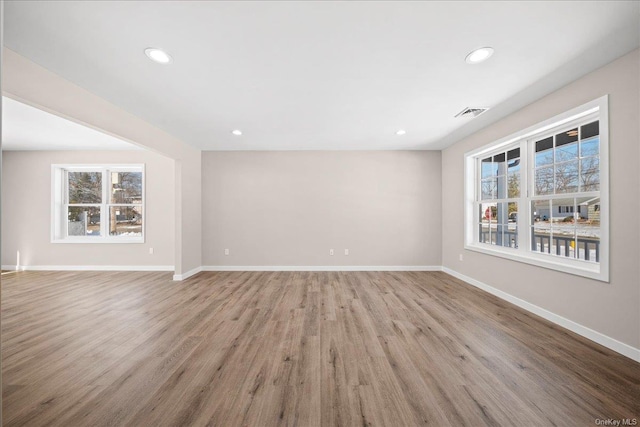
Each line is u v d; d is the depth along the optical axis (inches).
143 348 100.2
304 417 68.7
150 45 88.4
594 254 110.3
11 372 85.9
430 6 72.9
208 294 164.1
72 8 72.6
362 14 75.5
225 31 81.9
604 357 93.7
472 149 183.2
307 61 97.7
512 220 155.7
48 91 103.3
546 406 72.0
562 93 116.7
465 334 110.9
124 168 236.5
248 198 230.2
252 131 177.9
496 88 117.8
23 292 168.9
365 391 77.7
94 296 160.6
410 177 229.6
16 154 232.2
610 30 81.9
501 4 72.3
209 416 68.8
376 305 144.4
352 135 187.0
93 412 69.7
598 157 109.1
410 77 108.6
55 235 233.8
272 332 113.0
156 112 145.0
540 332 112.4
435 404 72.7
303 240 229.9
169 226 231.5
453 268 210.4
